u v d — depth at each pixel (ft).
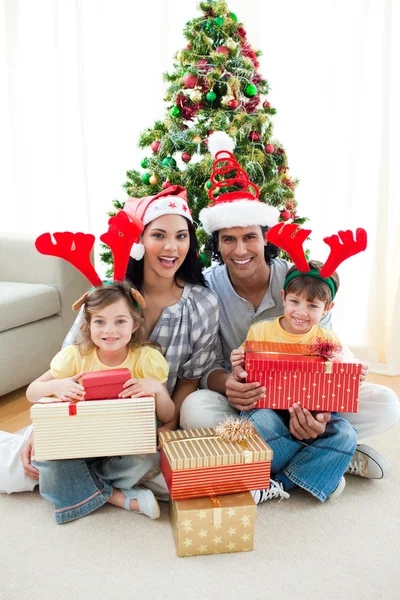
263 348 4.95
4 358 6.98
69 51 9.77
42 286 7.75
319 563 4.10
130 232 4.67
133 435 4.44
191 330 5.35
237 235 5.32
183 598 3.74
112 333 4.57
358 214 8.73
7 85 10.43
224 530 4.18
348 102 8.42
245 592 3.79
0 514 4.71
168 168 6.41
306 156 8.85
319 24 8.41
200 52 6.46
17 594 3.78
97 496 4.70
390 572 4.01
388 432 6.29
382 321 8.71
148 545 4.31
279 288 5.77
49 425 4.37
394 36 8.04
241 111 6.53
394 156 8.37
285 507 4.83
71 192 10.39
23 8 10.01
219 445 4.46
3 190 10.99
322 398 4.74
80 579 3.92
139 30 9.28
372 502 4.92
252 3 8.41
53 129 10.33
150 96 9.43
